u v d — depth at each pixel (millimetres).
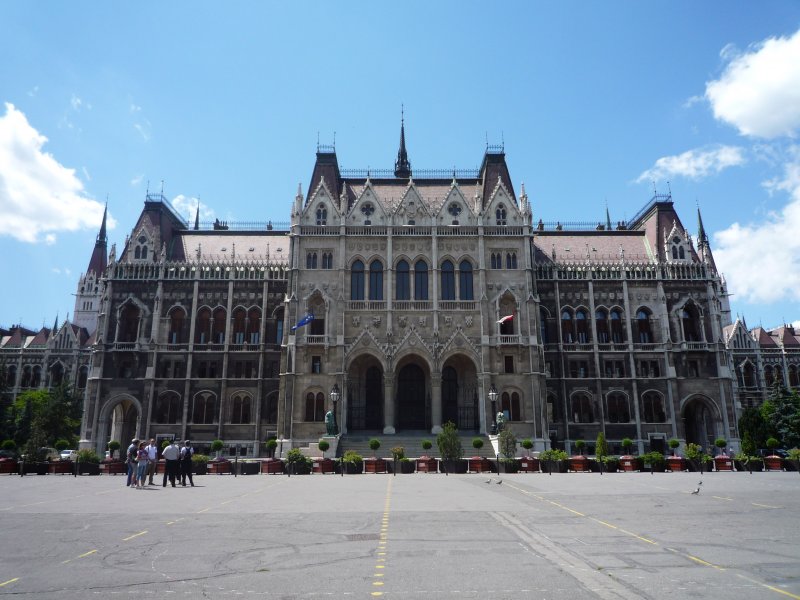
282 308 81375
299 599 11266
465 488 33219
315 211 77500
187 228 97375
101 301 82375
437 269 75062
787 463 47000
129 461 35406
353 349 72188
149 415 76500
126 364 79188
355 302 73938
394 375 71500
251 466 47500
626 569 13398
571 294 84062
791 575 12844
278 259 85062
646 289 83750
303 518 21328
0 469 47125
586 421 79875
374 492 31125
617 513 22250
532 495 28953
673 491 30578
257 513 22719
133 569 13617
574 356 81812
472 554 15047
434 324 73000
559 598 11242
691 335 82688
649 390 80062
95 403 76812
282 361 72938
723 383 79750
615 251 89500
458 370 75562
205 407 78062
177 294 81438
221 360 79688
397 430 73188
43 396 98812
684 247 85188
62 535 17969
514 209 77812
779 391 87625
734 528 18781
